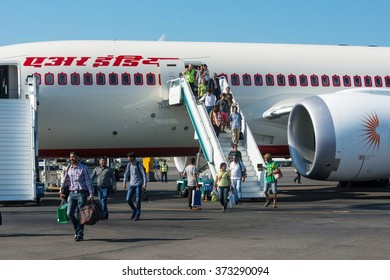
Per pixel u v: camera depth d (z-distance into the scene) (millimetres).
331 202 21719
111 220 16031
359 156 21688
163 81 24125
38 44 24141
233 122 22328
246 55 25719
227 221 15602
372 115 21922
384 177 22453
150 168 45031
